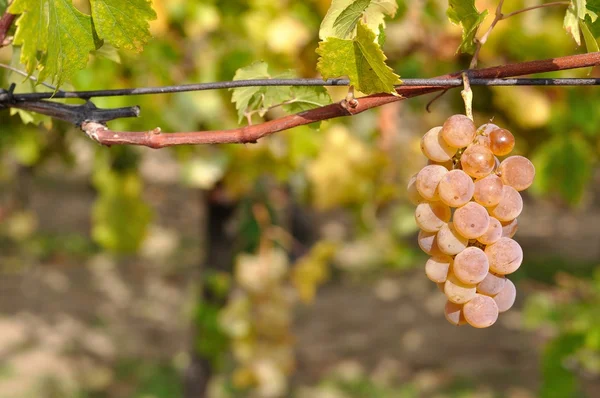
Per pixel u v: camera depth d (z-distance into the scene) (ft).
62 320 16.61
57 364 14.42
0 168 18.30
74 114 2.98
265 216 7.69
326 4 6.61
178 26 6.24
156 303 17.97
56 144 8.55
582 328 6.40
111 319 16.85
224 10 6.39
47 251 20.68
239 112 3.16
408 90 2.84
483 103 7.13
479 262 2.74
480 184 2.75
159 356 15.10
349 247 20.93
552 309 6.75
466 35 2.86
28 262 19.85
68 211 24.22
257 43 6.40
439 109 8.20
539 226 23.63
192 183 6.52
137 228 8.29
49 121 3.40
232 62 6.18
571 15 2.88
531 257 20.25
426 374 14.65
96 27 2.85
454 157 2.82
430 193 2.77
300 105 3.15
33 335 15.69
